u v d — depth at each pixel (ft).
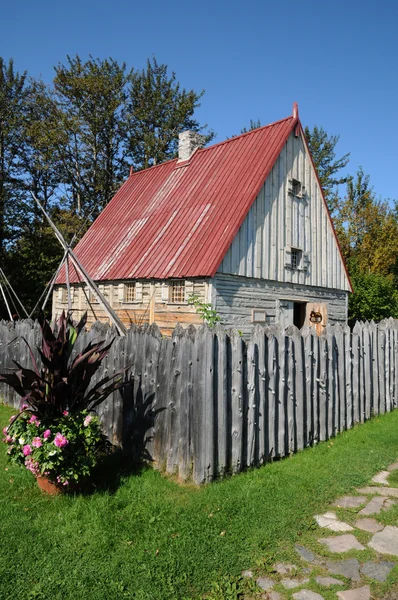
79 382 16.61
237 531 12.85
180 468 16.67
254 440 17.94
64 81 100.07
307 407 21.04
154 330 19.20
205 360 16.20
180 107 111.34
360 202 103.76
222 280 41.47
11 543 12.28
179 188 55.36
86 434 15.20
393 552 12.10
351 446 20.86
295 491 15.52
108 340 21.45
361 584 10.76
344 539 12.73
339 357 23.75
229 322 41.96
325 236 55.62
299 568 11.35
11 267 87.40
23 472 17.33
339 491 15.79
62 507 14.40
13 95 94.17
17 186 93.81
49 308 84.48
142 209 58.34
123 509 14.25
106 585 10.60
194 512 13.97
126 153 111.86
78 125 96.68
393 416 26.96
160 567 11.22
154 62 112.68
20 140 94.07
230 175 49.44
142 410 18.80
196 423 16.25
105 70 103.71
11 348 31.83
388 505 14.87
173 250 45.24
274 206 47.78
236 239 42.75
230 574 11.08
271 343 19.07
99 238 60.90
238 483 16.14
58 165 101.91
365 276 74.08
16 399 30.04
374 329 27.30
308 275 52.21
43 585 10.57
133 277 46.83
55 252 88.02
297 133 51.67
